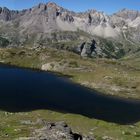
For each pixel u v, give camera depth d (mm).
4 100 169750
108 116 156625
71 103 180125
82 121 118438
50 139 66562
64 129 74812
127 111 173375
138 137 101875
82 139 72438
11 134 73500
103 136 96312
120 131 108000
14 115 117750
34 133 74062
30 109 153750
